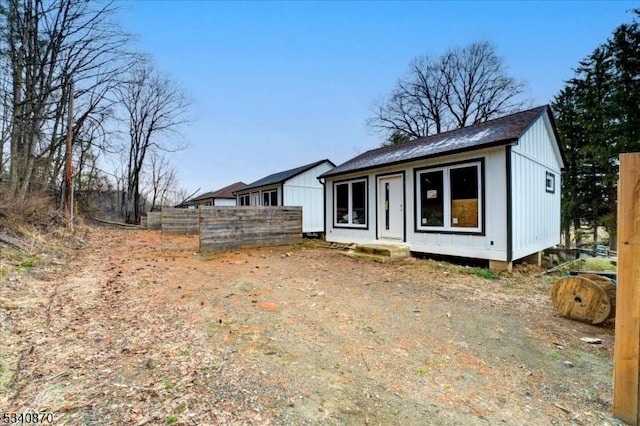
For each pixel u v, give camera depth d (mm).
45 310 3832
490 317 4066
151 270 6559
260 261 7980
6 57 11633
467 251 7516
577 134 19531
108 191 23688
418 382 2516
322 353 2994
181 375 2510
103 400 2148
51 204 12141
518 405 2232
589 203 18828
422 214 8570
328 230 12008
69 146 12617
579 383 2537
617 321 2125
